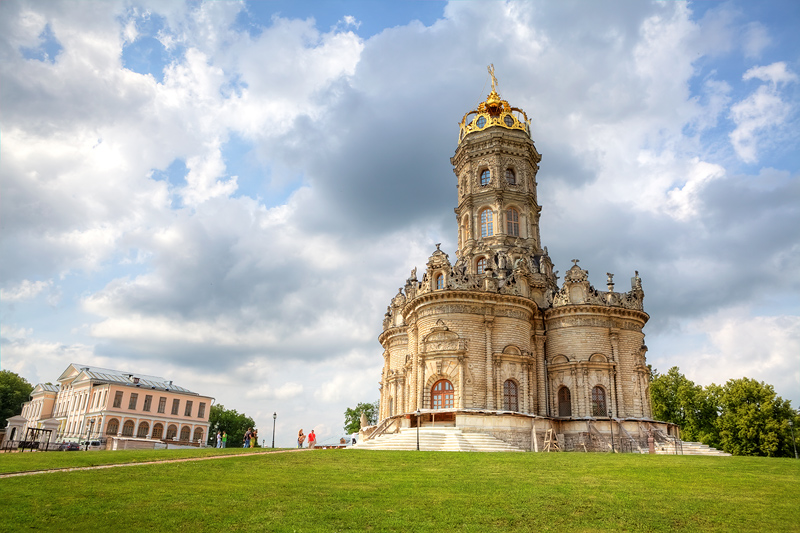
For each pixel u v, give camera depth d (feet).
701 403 327.47
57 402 464.24
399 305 282.77
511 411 209.97
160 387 429.79
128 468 114.42
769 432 289.53
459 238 292.20
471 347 220.64
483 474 113.60
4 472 108.78
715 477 110.01
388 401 272.92
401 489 98.43
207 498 90.53
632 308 242.99
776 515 83.35
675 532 77.30
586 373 231.50
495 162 281.33
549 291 255.09
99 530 75.56
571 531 77.66
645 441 221.25
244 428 535.60
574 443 223.92
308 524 78.48
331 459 132.16
